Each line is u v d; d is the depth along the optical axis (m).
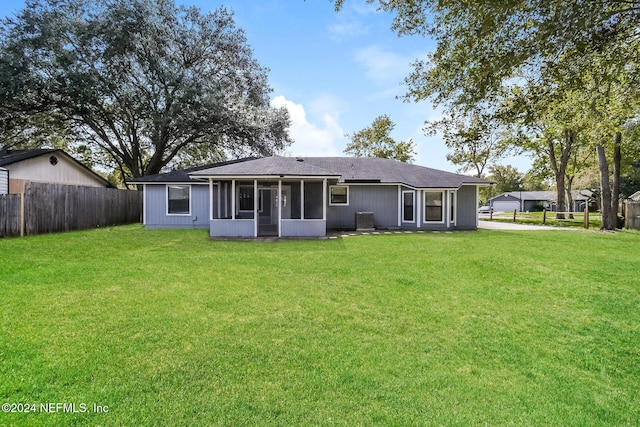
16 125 20.05
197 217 15.56
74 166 20.61
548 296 5.09
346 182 15.36
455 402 2.50
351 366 2.97
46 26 17.28
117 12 18.06
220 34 21.95
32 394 2.46
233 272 6.35
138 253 8.30
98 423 2.18
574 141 21.75
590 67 4.41
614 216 16.08
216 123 20.31
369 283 5.67
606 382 2.86
